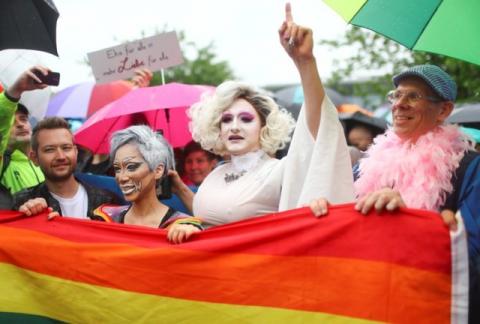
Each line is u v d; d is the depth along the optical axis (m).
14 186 4.28
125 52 4.99
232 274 2.98
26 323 3.30
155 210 3.52
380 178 3.20
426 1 3.13
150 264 3.10
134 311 3.12
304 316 2.86
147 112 5.07
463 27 3.08
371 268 2.76
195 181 5.11
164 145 3.54
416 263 2.69
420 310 2.68
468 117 5.21
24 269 3.31
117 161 3.49
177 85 4.80
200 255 3.03
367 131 6.48
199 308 3.03
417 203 3.00
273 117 3.56
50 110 6.88
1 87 4.19
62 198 3.88
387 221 2.74
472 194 2.87
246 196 3.45
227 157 4.45
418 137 3.17
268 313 2.92
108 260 3.18
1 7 3.73
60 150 3.79
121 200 4.01
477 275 2.74
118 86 6.92
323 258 2.84
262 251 2.95
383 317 2.73
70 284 3.23
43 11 3.71
